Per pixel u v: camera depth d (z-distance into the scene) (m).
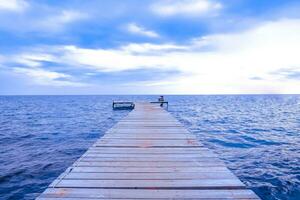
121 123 9.31
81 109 41.03
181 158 4.46
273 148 10.52
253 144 11.39
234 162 8.34
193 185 3.15
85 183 3.22
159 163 4.15
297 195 5.73
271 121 21.67
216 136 13.57
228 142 11.87
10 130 16.69
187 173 3.63
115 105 33.03
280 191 5.94
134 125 8.77
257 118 24.45
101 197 2.80
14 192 6.12
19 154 9.84
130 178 3.42
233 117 25.41
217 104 58.44
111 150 5.06
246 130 15.92
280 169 7.57
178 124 9.00
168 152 4.91
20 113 33.28
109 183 3.22
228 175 3.54
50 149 10.77
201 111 34.44
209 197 2.81
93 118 24.61
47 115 29.41
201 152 4.91
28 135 14.58
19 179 7.00
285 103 64.56
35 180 6.93
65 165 8.32
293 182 6.49
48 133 15.27
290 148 10.52
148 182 3.26
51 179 7.00
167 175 3.54
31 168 7.99
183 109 39.00
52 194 2.87
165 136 6.64
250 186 6.25
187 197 2.81
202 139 12.65
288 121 21.72
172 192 2.95
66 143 12.12
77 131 16.03
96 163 4.13
